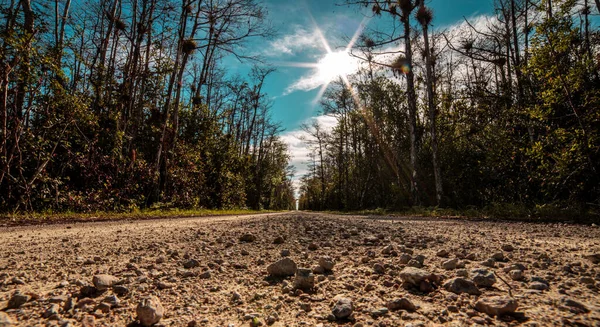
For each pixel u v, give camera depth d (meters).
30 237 4.54
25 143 8.52
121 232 5.25
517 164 10.27
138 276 2.39
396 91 21.05
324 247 3.60
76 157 10.09
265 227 5.90
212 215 12.64
